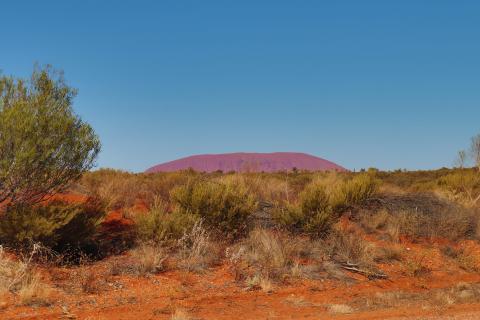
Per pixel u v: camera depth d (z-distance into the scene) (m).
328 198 14.34
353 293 10.27
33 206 10.38
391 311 8.66
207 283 9.84
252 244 11.78
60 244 10.55
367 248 12.52
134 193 15.13
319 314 8.43
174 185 15.93
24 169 9.62
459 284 11.20
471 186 20.48
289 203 14.33
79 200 13.21
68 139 10.19
